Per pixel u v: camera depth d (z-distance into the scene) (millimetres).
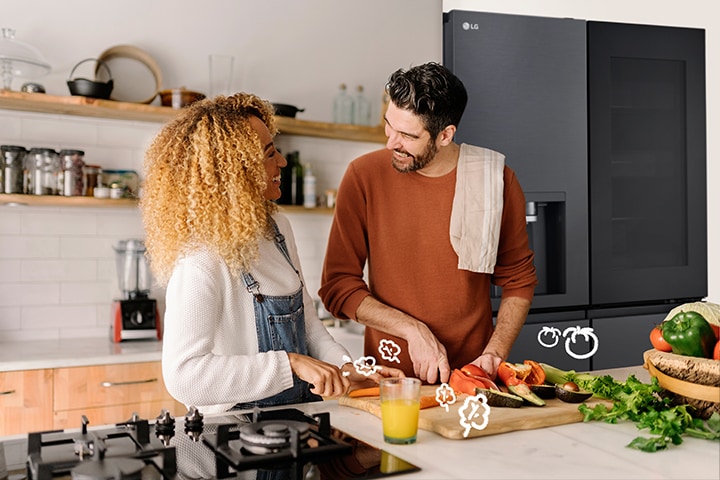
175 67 3688
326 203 4035
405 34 4324
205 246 1645
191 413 1435
